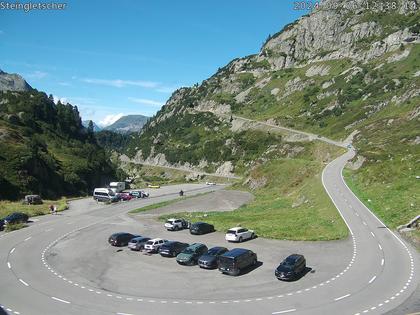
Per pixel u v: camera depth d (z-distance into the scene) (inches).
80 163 6122.1
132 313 1346.0
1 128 5541.3
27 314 1352.1
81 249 2245.3
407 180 2874.0
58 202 4215.1
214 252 1884.8
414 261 1723.7
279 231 2369.6
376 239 2033.7
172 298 1469.0
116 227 2874.0
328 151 5900.6
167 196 4886.8
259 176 4667.8
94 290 1572.3
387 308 1310.3
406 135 4357.8
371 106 7470.5
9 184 4421.8
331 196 2965.1
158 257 2057.1
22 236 2578.7
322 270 1681.8
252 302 1402.6
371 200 2731.3
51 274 1786.4
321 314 1288.1
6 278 1731.1
